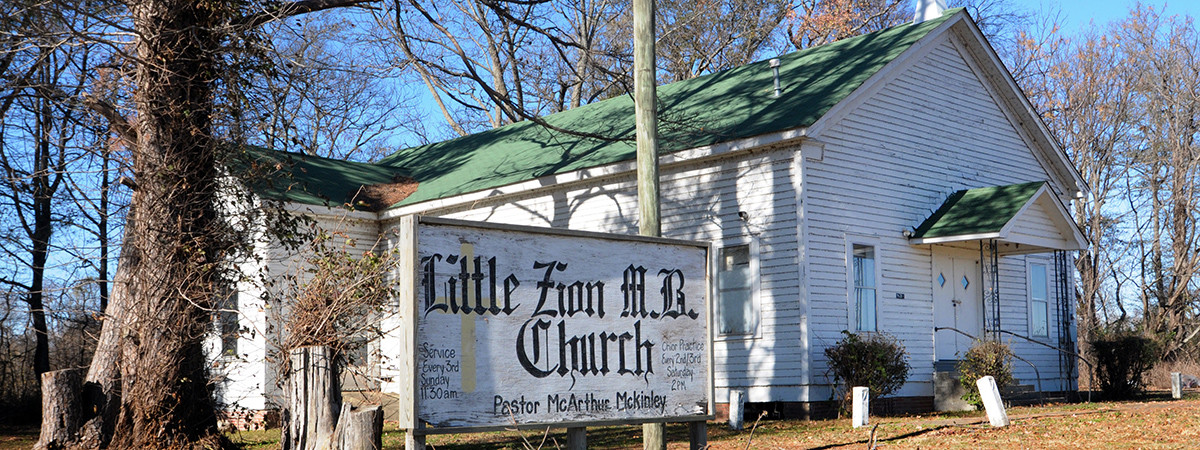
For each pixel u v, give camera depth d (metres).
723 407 19.55
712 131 19.70
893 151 20.39
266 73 15.00
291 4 15.27
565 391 9.16
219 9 14.20
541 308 9.11
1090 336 38.78
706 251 10.46
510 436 16.28
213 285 14.44
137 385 13.83
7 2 13.66
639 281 9.88
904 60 20.38
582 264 9.48
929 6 24.06
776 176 18.88
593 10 39.00
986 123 22.88
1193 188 40.22
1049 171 24.66
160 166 13.90
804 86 20.52
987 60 22.56
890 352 18.33
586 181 21.75
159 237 13.91
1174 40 40.53
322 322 12.93
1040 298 23.66
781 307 18.62
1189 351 39.91
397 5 17.75
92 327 21.97
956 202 20.97
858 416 15.87
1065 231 21.23
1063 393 23.45
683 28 40.97
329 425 10.13
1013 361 22.27
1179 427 13.95
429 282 8.41
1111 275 44.03
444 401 8.36
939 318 20.94
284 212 15.55
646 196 12.65
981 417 17.39
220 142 14.53
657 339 9.93
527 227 9.07
